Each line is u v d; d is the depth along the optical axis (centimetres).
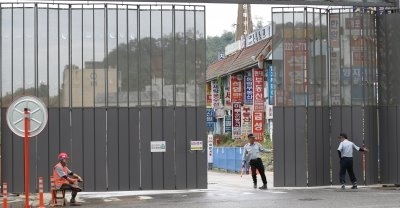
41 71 2180
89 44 2198
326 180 2352
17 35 2177
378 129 2417
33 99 1538
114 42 2206
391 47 2389
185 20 2239
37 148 2180
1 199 2084
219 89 5969
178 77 2231
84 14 2198
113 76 2205
